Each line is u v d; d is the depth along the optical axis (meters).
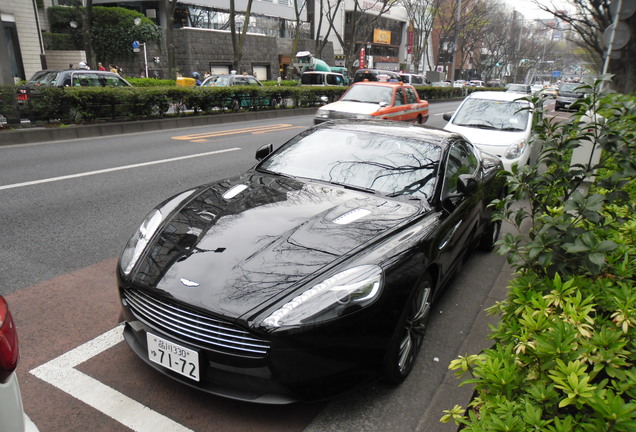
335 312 2.41
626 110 3.15
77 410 2.60
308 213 3.18
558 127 3.27
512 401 1.81
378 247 2.85
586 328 1.99
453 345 3.46
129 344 2.84
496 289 4.29
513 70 67.94
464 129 8.55
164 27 30.66
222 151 10.83
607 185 3.00
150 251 2.87
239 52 25.48
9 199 6.46
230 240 2.83
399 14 56.06
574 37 18.86
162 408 2.64
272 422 2.59
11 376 1.60
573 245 2.35
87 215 5.91
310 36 43.75
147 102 14.46
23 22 20.84
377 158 3.95
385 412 2.72
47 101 12.18
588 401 1.52
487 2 52.25
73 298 3.84
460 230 3.82
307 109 21.61
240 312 2.36
